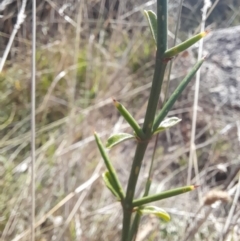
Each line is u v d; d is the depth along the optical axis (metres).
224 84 0.43
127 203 0.10
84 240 0.25
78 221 0.25
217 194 0.16
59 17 0.30
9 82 0.37
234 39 0.48
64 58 0.37
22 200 0.28
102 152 0.10
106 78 0.42
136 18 0.41
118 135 0.10
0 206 0.28
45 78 0.39
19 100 0.38
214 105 0.42
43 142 0.35
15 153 0.33
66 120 0.35
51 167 0.31
